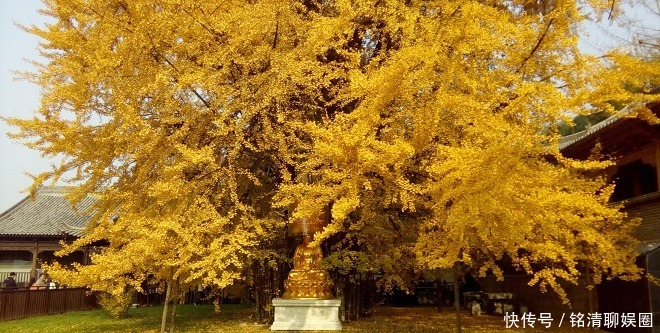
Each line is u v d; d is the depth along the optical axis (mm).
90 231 10234
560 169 7305
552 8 8961
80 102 8766
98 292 17469
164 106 9039
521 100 6547
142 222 8250
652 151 9547
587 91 6672
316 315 10570
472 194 6105
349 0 8273
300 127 8492
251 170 10828
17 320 13727
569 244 7430
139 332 10758
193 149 9023
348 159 6980
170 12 8633
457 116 7691
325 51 9250
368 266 10906
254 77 8773
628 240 7891
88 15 9227
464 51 7230
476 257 9047
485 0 8859
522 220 6309
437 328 10719
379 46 10109
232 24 8594
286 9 8836
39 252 20219
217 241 8289
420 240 7273
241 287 13969
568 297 11383
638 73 6816
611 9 8266
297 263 11102
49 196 22812
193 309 17062
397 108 7957
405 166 8211
